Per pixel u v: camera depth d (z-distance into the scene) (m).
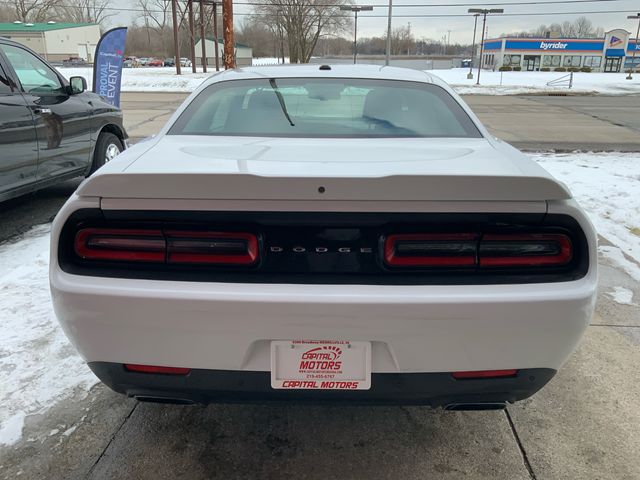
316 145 2.34
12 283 3.74
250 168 1.86
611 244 4.70
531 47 63.19
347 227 1.76
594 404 2.56
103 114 5.86
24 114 4.53
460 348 1.76
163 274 1.78
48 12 78.25
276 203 1.74
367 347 1.77
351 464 2.18
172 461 2.19
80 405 2.51
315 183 1.70
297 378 1.82
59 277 1.80
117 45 9.27
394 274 1.77
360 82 2.98
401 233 1.76
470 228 1.76
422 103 2.82
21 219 5.26
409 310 1.70
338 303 1.70
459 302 1.70
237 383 1.84
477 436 2.35
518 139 10.95
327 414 2.50
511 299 1.71
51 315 3.31
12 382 2.66
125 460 2.19
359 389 1.83
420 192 1.71
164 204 1.75
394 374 1.81
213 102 2.83
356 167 1.90
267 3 50.56
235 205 1.74
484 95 25.88
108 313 1.77
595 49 63.31
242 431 2.37
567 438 2.34
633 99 23.92
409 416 2.49
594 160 8.38
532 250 1.78
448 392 1.86
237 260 1.77
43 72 5.09
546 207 1.75
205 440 2.31
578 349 3.04
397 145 2.37
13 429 2.34
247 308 1.71
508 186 1.72
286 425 2.42
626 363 2.90
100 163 5.89
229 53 18.61
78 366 2.81
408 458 2.22
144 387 1.90
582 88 30.88
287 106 2.78
